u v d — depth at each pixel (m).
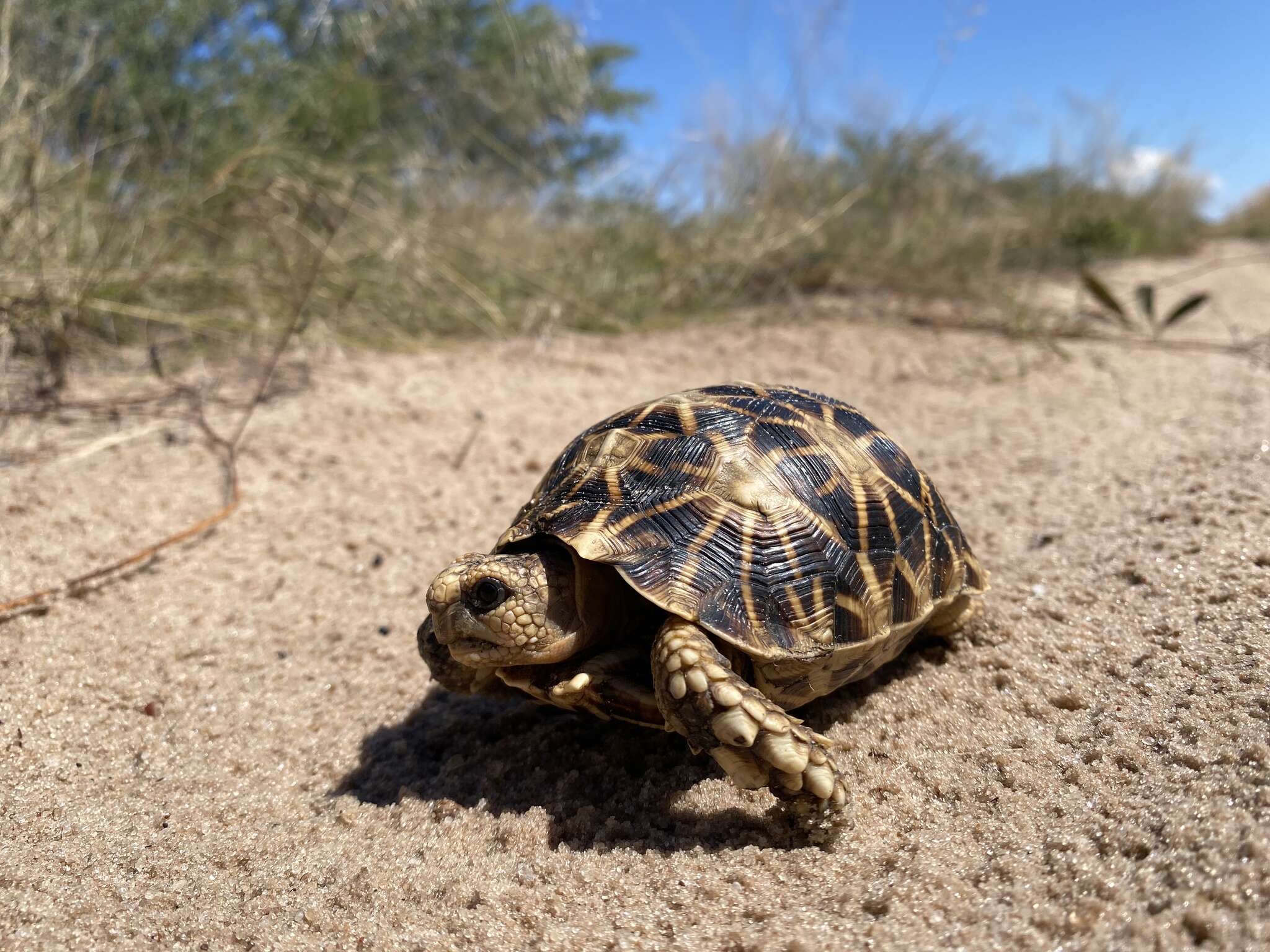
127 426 0.32
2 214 0.33
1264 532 0.20
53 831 0.16
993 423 0.36
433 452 0.32
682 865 0.14
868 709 0.18
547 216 0.57
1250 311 0.58
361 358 0.41
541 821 0.15
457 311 0.46
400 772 0.18
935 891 0.13
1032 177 0.78
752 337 0.50
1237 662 0.16
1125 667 0.18
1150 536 0.22
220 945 0.13
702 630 0.15
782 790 0.14
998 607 0.21
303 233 0.39
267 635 0.22
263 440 0.32
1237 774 0.13
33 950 0.13
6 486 0.27
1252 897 0.11
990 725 0.17
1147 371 0.42
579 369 0.43
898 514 0.18
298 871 0.15
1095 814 0.14
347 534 0.27
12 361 0.34
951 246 0.61
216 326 0.39
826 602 0.16
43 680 0.20
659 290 0.54
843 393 0.41
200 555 0.25
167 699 0.20
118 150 0.41
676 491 0.16
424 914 0.14
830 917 0.13
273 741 0.19
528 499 0.29
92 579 0.23
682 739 0.17
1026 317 0.52
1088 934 0.12
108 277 0.36
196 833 0.16
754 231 0.56
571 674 0.16
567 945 0.13
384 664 0.22
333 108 0.46
